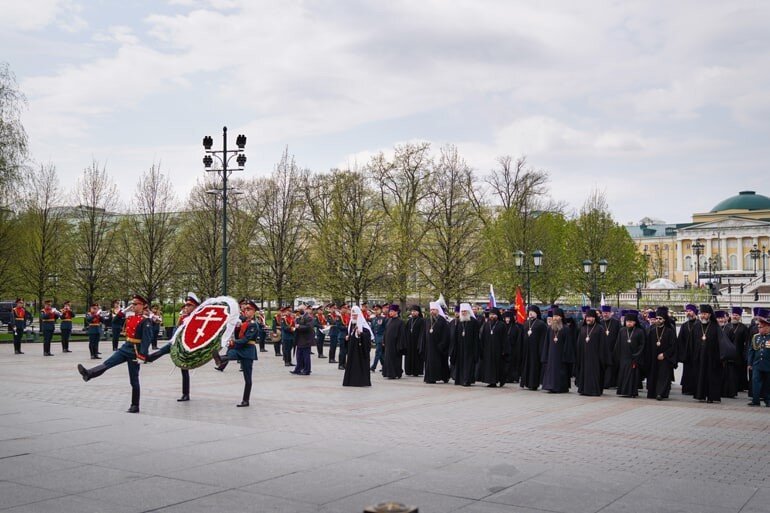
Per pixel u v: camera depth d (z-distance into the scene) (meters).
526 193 65.62
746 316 57.56
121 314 32.12
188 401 17.69
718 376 19.95
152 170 53.91
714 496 8.95
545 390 22.44
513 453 11.58
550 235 66.94
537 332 22.62
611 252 73.38
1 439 12.17
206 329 16.92
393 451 11.48
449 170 57.56
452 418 15.70
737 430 14.66
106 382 21.86
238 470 10.02
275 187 55.19
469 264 56.38
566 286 71.44
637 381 20.80
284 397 19.02
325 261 51.97
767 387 19.14
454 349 23.92
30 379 22.22
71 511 8.02
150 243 52.19
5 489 8.95
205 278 55.09
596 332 21.34
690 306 21.89
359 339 22.12
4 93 40.72
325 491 8.90
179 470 10.01
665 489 9.27
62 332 34.47
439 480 9.53
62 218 54.69
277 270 54.12
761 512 8.20
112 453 11.11
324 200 55.72
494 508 8.20
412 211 56.72
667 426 15.09
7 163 40.69
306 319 25.86
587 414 16.84
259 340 39.09
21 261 49.06
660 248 167.50
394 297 52.94
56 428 13.23
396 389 21.91
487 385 23.94
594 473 10.17
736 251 153.50
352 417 15.52
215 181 58.53
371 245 52.06
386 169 57.34
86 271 52.62
